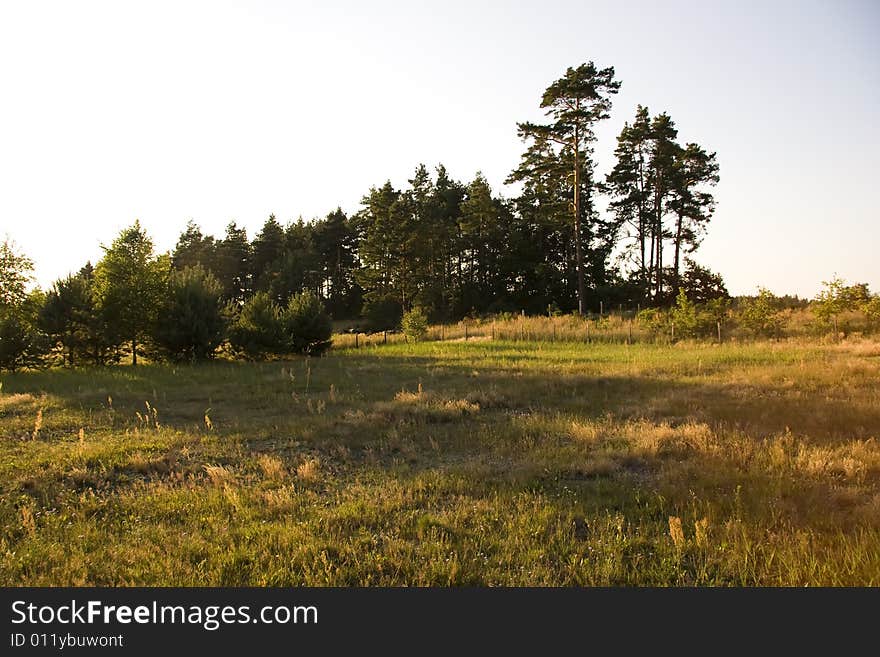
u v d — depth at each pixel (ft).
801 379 48.75
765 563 16.60
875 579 15.39
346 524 20.04
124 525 20.12
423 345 106.01
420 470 27.25
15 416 39.73
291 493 23.44
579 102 140.05
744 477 23.99
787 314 103.19
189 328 80.89
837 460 25.84
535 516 20.56
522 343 100.12
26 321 81.82
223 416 40.88
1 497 22.84
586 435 31.76
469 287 216.13
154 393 48.03
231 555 17.25
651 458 27.58
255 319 86.38
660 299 152.87
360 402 44.93
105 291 80.94
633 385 50.31
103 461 28.17
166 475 26.58
